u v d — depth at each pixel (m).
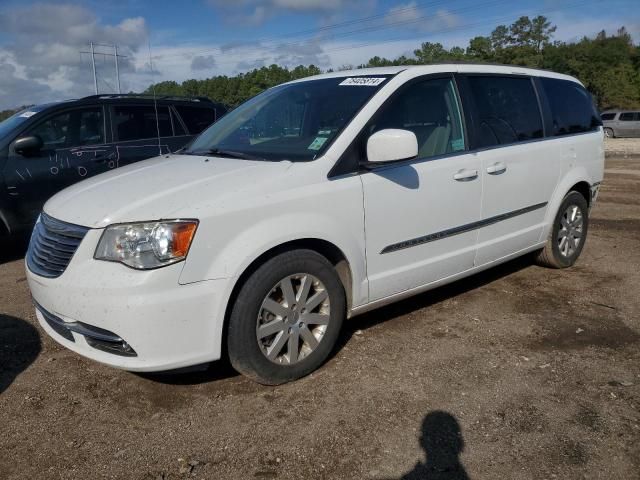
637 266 5.46
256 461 2.55
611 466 2.49
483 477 2.43
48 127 6.04
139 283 2.66
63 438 2.73
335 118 3.52
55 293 2.86
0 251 6.31
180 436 2.73
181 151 4.16
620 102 55.75
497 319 4.12
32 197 5.83
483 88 4.32
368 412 2.91
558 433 2.73
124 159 6.50
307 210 3.08
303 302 3.15
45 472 2.49
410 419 2.85
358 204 3.30
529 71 4.91
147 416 2.90
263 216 2.93
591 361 3.46
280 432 2.76
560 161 4.89
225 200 2.85
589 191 5.41
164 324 2.70
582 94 5.52
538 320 4.10
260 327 3.00
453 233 3.93
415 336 3.82
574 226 5.28
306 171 3.15
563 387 3.16
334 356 3.52
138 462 2.55
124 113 6.64
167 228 2.70
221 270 2.80
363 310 3.52
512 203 4.41
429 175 3.69
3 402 3.05
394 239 3.54
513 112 4.55
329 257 3.36
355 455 2.58
